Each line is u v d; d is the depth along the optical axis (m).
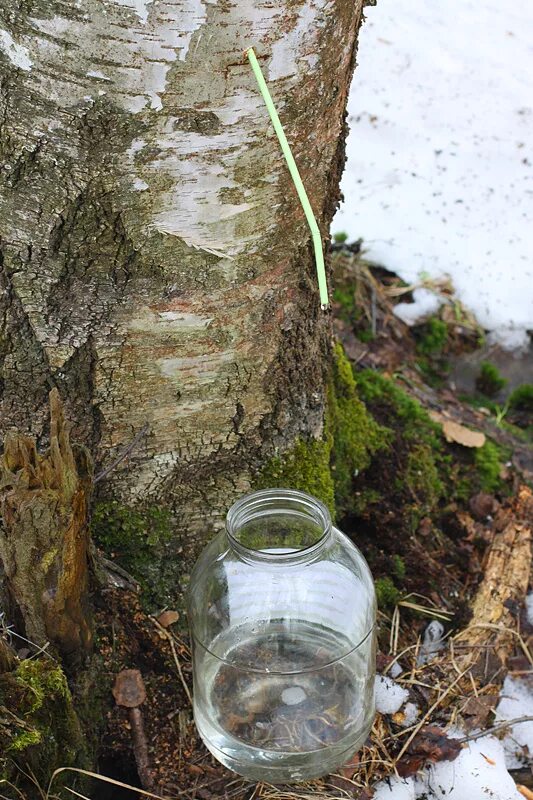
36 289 1.21
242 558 1.16
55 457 1.14
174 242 1.19
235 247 1.21
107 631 1.31
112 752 1.29
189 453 1.31
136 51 1.09
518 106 2.28
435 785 1.28
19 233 1.19
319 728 1.23
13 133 1.14
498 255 2.01
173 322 1.23
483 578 1.48
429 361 1.88
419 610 1.44
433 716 1.33
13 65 1.12
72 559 1.18
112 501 1.32
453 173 2.16
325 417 1.40
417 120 2.25
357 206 2.09
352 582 1.22
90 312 1.22
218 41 1.10
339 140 1.27
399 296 1.95
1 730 1.15
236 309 1.24
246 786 1.26
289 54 1.13
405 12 2.47
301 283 1.27
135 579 1.34
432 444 1.62
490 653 1.39
